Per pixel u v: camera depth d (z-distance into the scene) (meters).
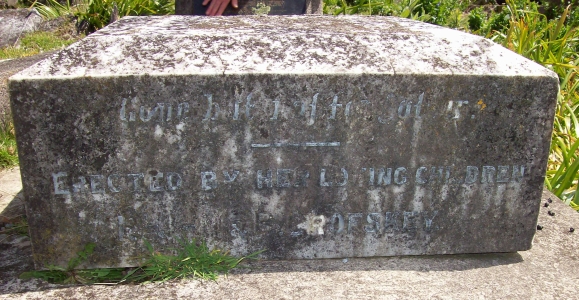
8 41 5.28
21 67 3.77
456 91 1.68
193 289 1.70
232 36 1.75
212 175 1.71
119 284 1.73
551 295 1.71
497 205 1.85
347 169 1.75
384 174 1.77
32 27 5.52
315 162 1.73
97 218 1.72
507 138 1.76
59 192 1.67
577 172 2.95
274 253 1.84
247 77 1.61
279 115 1.66
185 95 1.61
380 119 1.70
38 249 1.73
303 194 1.77
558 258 1.92
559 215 2.25
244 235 1.80
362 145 1.73
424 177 1.78
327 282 1.74
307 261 1.85
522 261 1.90
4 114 3.26
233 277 1.76
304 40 1.75
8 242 2.00
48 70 1.57
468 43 1.79
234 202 1.76
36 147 1.61
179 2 3.94
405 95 1.67
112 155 1.65
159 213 1.74
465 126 1.73
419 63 1.69
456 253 1.91
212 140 1.67
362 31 1.85
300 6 3.84
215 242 1.80
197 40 1.72
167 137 1.65
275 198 1.77
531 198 1.85
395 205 1.81
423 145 1.74
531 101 1.73
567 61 4.30
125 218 1.73
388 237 1.86
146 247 1.77
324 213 1.80
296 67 1.64
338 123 1.69
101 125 1.61
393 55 1.71
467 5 6.78
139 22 2.18
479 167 1.79
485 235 1.89
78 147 1.63
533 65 1.74
